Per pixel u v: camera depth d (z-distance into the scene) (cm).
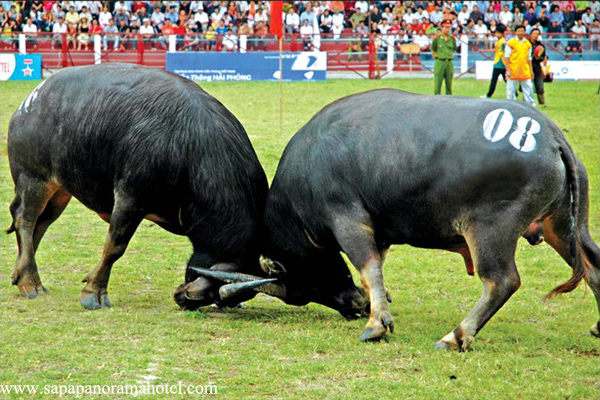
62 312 923
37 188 987
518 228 773
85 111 930
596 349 816
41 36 3316
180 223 927
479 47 3400
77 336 840
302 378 731
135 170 896
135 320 895
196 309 930
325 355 792
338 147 834
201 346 812
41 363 765
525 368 759
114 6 3738
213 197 892
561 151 781
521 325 895
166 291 1017
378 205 822
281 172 883
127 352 793
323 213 847
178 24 3716
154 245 1227
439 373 740
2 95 2694
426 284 1055
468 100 808
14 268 1017
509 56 2419
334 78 3369
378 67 3359
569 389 710
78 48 3378
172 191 902
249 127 2120
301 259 892
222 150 896
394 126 813
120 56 3359
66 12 3678
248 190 908
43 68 3319
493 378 733
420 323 898
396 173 804
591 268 817
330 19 3756
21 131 979
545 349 816
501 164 765
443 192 788
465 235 790
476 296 1006
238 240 905
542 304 974
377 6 3928
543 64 3112
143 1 3797
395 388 708
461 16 3806
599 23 3684
